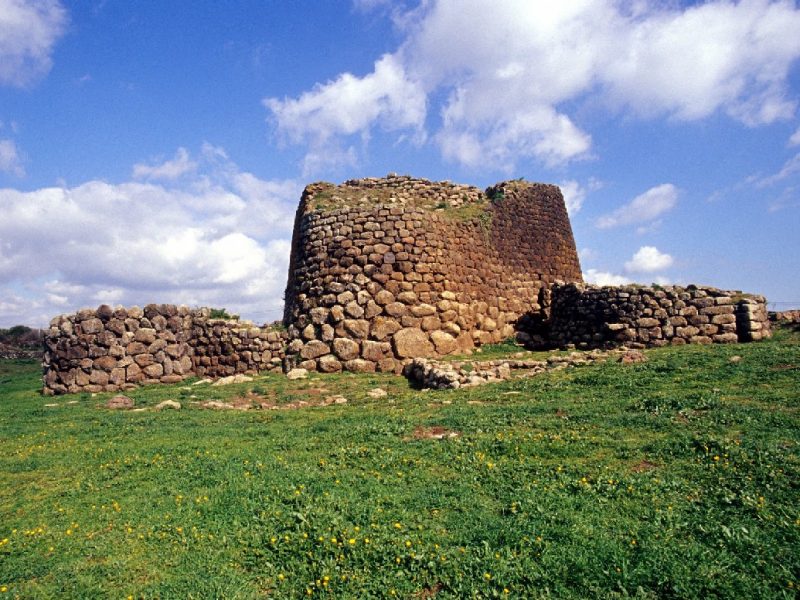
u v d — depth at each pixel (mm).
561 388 13875
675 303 19922
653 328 20062
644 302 20469
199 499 7973
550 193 29234
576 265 29953
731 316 19000
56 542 6926
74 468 9875
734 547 5973
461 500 7539
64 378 19781
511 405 12672
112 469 9648
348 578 5844
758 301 19266
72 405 17094
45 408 16703
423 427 11430
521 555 6031
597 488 7660
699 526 6422
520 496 7551
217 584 5844
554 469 8445
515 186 28016
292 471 8992
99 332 20094
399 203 23484
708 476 7758
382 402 15188
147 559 6430
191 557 6434
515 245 26641
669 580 5449
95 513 7734
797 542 5957
